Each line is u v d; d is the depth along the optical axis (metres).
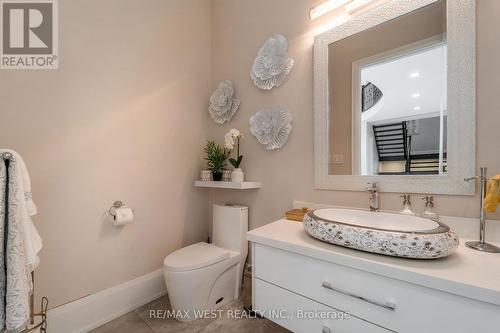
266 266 1.12
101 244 1.54
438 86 1.11
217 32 2.19
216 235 1.89
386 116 1.26
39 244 1.02
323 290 0.93
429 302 0.71
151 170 1.81
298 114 1.62
